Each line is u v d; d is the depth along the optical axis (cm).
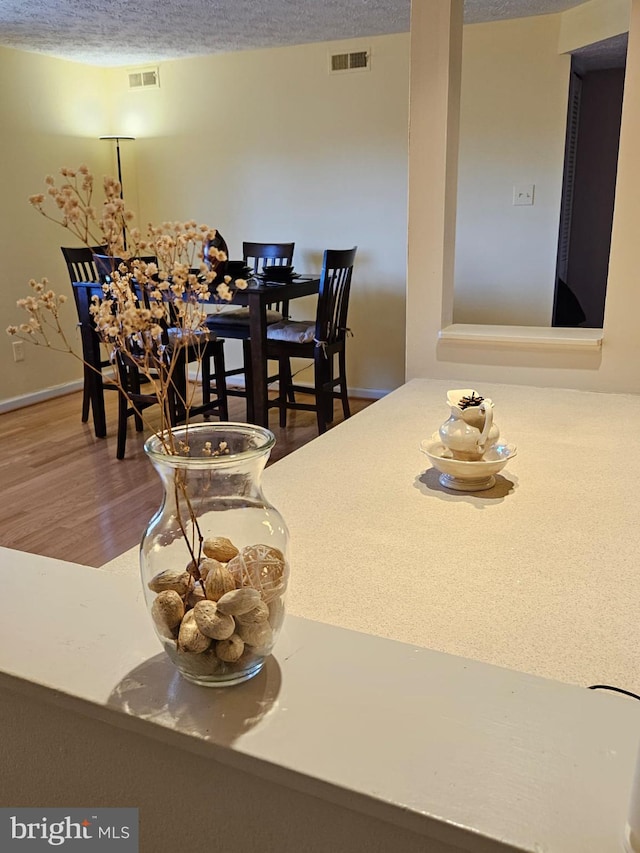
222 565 67
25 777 78
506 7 383
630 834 50
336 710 65
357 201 482
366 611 94
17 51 466
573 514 125
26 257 489
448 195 223
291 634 77
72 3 362
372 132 466
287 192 502
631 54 193
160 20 398
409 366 240
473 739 61
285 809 63
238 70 493
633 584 101
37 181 491
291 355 411
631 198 202
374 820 58
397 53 445
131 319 64
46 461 383
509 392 216
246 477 72
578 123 478
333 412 450
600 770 57
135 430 434
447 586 100
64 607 82
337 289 405
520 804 54
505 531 119
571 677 80
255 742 61
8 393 488
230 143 510
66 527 300
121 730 69
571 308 469
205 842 69
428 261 228
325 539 116
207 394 419
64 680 69
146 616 80
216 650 65
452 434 136
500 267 447
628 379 215
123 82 532
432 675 69
